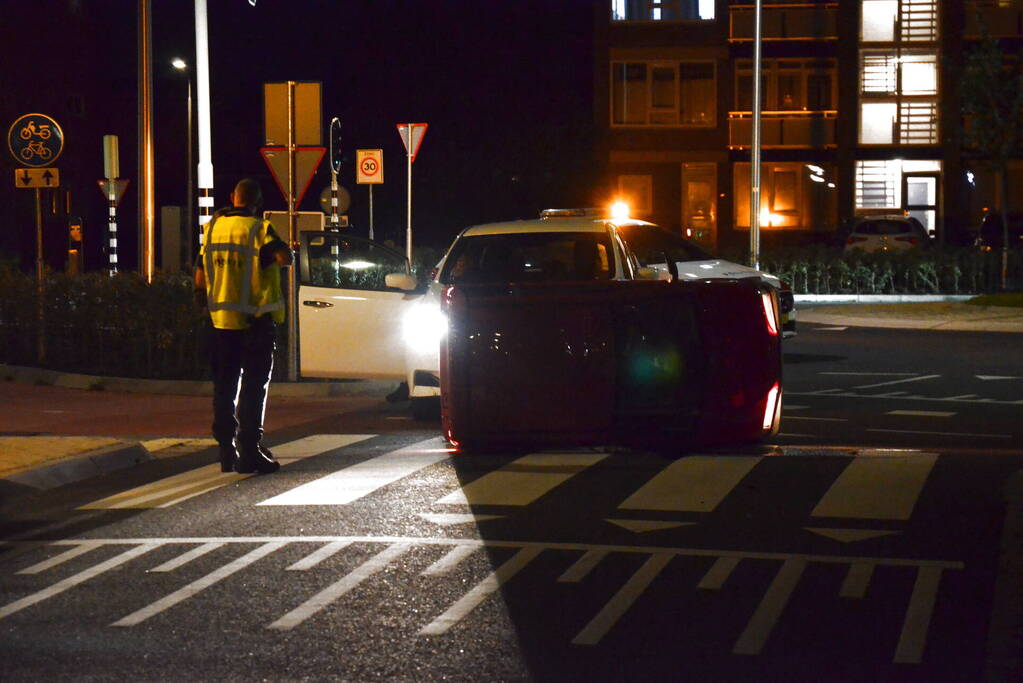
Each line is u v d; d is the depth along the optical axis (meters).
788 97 88.94
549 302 18.06
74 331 35.31
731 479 18.56
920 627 12.01
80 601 13.16
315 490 18.36
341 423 25.88
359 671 10.90
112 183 54.81
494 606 12.70
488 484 18.45
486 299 18.14
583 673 10.81
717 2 87.44
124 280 34.47
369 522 16.28
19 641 11.88
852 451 20.88
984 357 36.22
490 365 18.09
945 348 38.72
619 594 13.07
